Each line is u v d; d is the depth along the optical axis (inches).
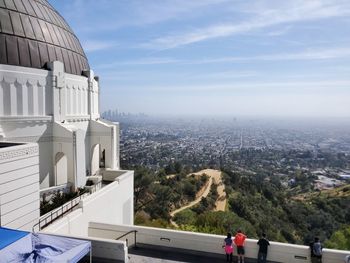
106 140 895.7
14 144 531.8
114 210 758.5
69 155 724.7
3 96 636.1
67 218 555.5
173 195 2748.5
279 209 3053.6
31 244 382.3
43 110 708.0
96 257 471.5
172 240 544.1
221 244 524.1
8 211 468.4
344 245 1477.6
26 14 716.7
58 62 732.7
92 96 912.9
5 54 649.0
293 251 496.7
